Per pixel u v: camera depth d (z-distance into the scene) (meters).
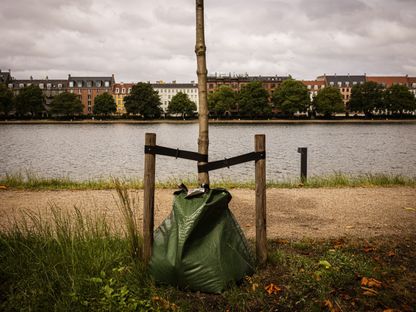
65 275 3.71
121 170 20.25
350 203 7.87
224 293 3.50
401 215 6.73
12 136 49.19
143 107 112.81
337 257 4.32
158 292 3.54
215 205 3.64
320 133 54.84
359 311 3.28
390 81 147.00
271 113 109.94
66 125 88.75
